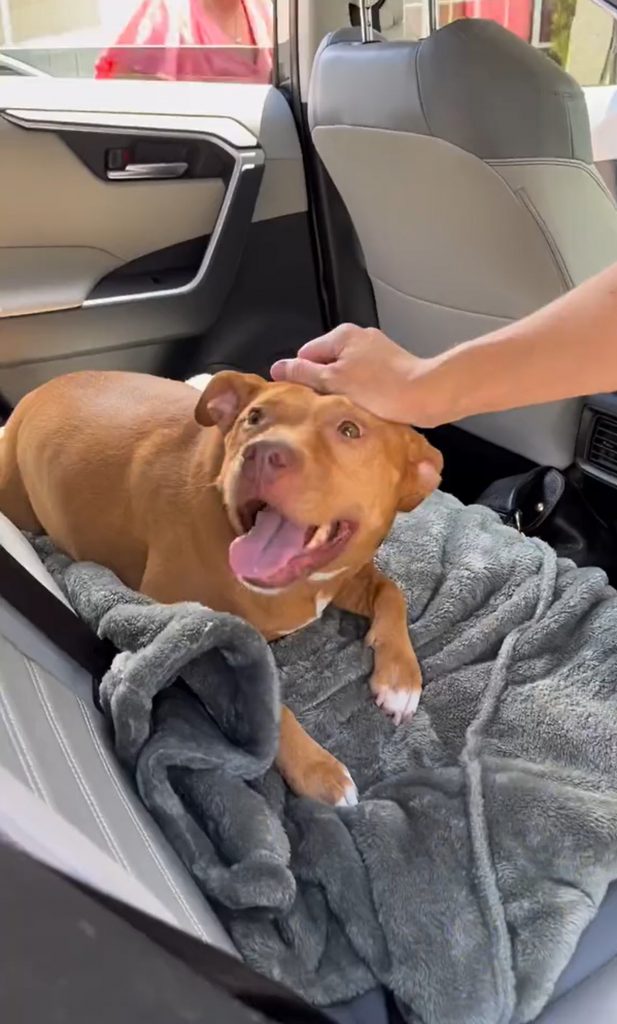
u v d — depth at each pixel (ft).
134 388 4.76
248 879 2.99
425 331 6.13
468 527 4.90
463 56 4.62
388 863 3.24
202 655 3.35
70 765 2.69
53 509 4.53
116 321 6.29
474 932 3.05
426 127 4.88
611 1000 2.92
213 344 6.74
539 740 3.74
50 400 4.82
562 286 5.09
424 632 4.31
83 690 3.33
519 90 4.63
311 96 5.65
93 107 6.06
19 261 6.04
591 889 3.20
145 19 6.47
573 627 4.25
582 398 5.34
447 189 5.05
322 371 3.91
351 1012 3.00
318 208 6.70
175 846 3.06
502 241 5.06
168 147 6.30
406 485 4.07
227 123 6.40
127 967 1.63
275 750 3.33
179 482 4.11
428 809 3.44
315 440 3.65
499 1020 2.89
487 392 3.56
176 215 6.46
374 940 3.09
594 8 6.51
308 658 4.18
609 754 3.63
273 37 6.59
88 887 1.68
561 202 4.86
